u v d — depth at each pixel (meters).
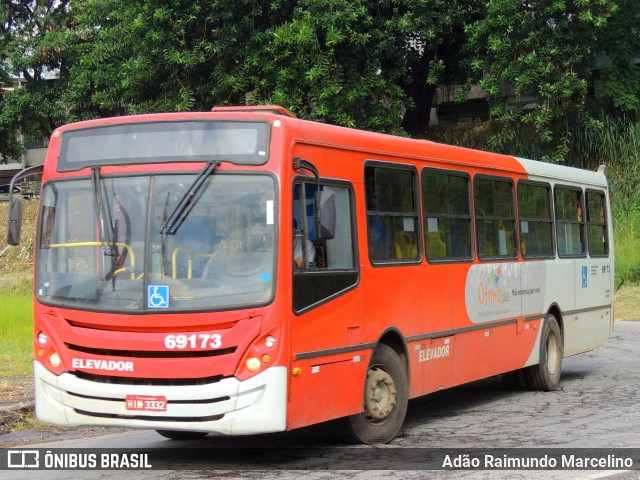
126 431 10.55
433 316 10.14
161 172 7.89
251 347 7.50
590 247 15.08
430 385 10.06
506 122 26.42
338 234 8.57
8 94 39.19
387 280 9.25
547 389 13.16
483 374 11.33
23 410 10.77
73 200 8.13
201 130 7.95
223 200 7.77
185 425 7.49
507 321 11.97
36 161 53.81
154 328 7.59
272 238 7.66
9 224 8.44
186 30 24.72
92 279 7.87
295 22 23.41
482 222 11.52
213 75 24.53
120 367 7.64
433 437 9.43
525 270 12.59
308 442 9.27
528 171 12.98
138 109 25.16
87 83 28.08
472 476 7.43
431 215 10.30
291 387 7.64
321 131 8.46
